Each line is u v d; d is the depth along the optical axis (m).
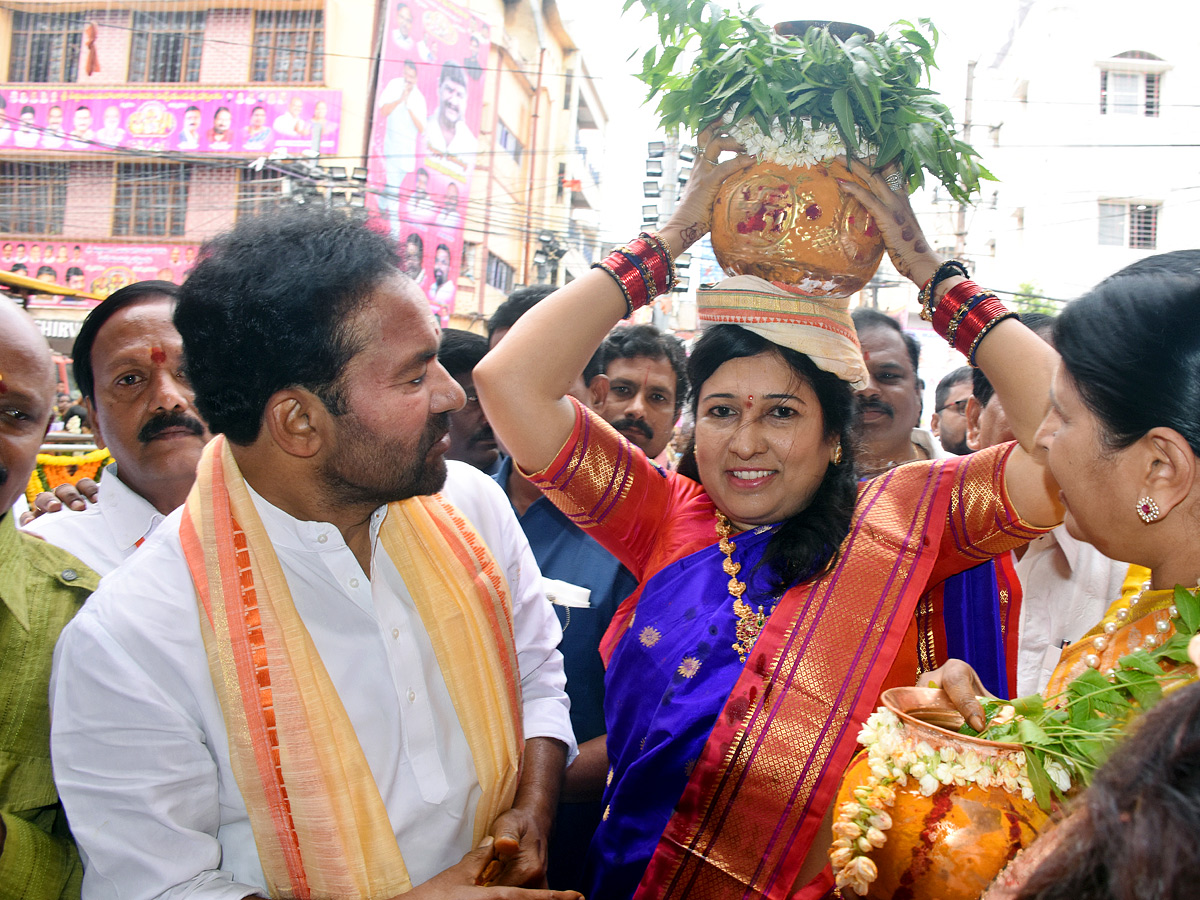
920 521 1.66
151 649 1.25
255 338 1.27
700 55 1.60
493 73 20.30
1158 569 1.18
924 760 1.08
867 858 1.07
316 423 1.32
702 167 1.68
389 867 1.27
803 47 1.53
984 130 18.17
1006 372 1.59
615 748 1.71
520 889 1.29
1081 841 0.67
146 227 17.84
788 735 1.52
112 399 1.92
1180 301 1.06
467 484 1.76
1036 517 1.54
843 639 1.57
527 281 22.52
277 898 1.26
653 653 1.67
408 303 1.34
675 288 1.74
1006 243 16.80
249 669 1.26
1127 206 15.59
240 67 17.95
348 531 1.46
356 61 17.72
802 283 1.59
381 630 1.39
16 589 1.47
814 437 1.65
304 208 1.39
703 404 1.69
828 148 1.54
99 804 1.22
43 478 4.36
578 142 28.03
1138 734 0.67
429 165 18.64
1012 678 1.79
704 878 1.50
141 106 17.81
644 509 1.81
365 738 1.35
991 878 1.02
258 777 1.24
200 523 1.34
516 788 1.56
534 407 1.64
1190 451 1.05
